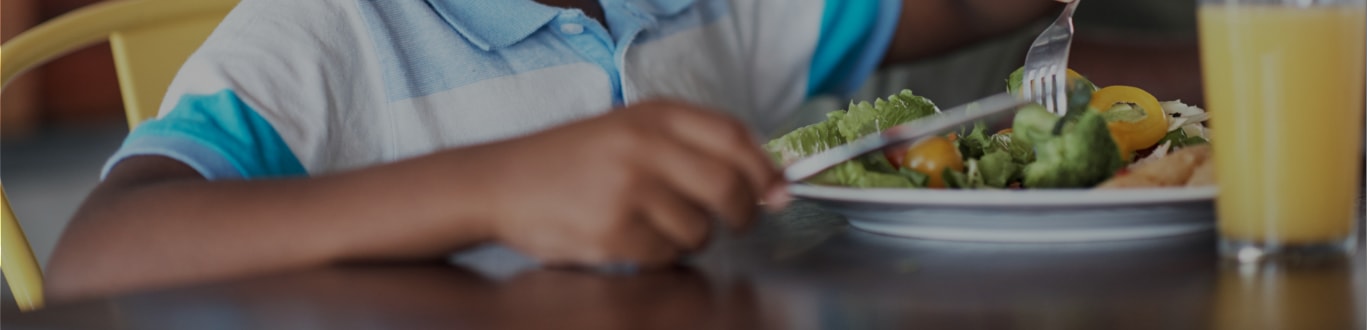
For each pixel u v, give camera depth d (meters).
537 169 0.79
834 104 2.75
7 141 3.94
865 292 0.69
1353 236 0.78
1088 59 2.81
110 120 4.11
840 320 0.63
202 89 1.14
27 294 1.15
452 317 0.65
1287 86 0.74
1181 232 0.85
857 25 1.95
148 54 1.42
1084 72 2.77
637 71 1.54
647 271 0.78
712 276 0.75
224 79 1.14
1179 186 0.83
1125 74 2.77
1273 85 0.74
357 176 0.86
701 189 0.77
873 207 0.85
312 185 0.87
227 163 1.05
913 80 3.03
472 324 0.63
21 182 3.86
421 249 0.82
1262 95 0.75
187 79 1.15
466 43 1.41
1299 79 0.74
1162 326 0.60
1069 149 0.85
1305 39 0.73
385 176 0.84
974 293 0.68
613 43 1.54
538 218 0.79
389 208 0.82
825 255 0.81
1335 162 0.75
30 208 3.76
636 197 0.77
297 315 0.66
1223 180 0.77
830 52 1.95
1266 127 0.75
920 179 0.90
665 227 0.78
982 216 0.82
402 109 1.32
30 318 0.67
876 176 0.91
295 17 1.26
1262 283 0.69
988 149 0.95
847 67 2.00
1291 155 0.75
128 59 1.40
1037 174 0.86
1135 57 2.83
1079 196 0.78
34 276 1.15
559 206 0.78
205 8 1.48
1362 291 0.66
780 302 0.67
